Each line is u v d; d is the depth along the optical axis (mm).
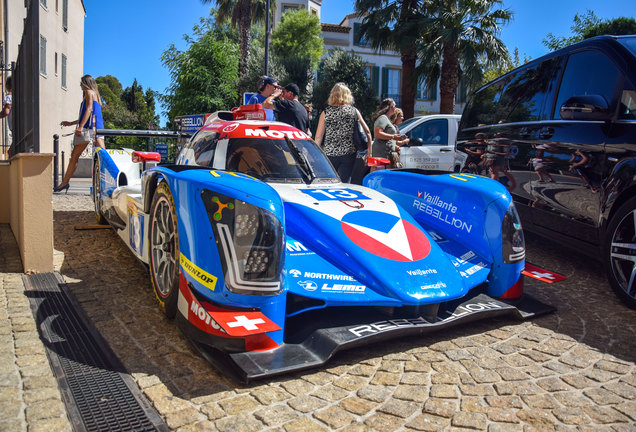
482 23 15742
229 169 3324
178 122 6340
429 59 15844
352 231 2838
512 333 2934
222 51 20578
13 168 4664
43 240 3703
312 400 2086
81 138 6480
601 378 2377
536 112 4695
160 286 2879
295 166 3555
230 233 2273
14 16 14094
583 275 4316
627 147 3523
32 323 2732
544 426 1952
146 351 2479
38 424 1795
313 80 24156
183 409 1965
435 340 2793
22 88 4840
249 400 2059
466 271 3006
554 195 4254
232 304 2266
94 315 2920
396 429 1901
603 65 3998
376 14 17359
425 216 3572
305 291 2414
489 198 3223
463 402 2115
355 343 2344
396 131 6551
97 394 2039
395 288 2531
